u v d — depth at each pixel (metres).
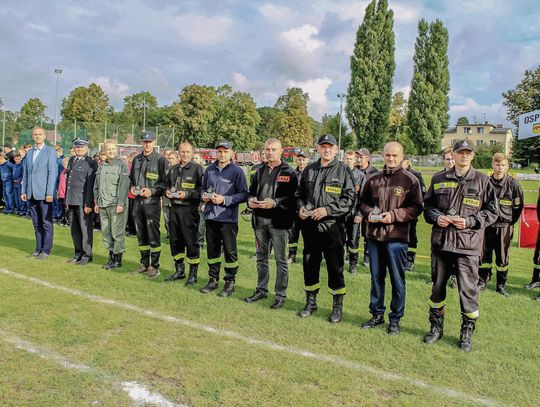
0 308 4.69
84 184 6.80
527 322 4.89
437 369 3.66
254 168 6.60
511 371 3.67
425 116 46.78
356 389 3.27
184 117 62.34
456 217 4.16
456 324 4.82
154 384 3.24
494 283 6.66
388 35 42.44
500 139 83.31
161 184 6.29
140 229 6.36
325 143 4.76
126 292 5.45
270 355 3.79
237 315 4.79
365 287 6.12
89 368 3.45
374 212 4.49
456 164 4.39
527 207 8.34
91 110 72.00
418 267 7.48
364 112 42.81
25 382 3.21
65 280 5.87
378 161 42.41
